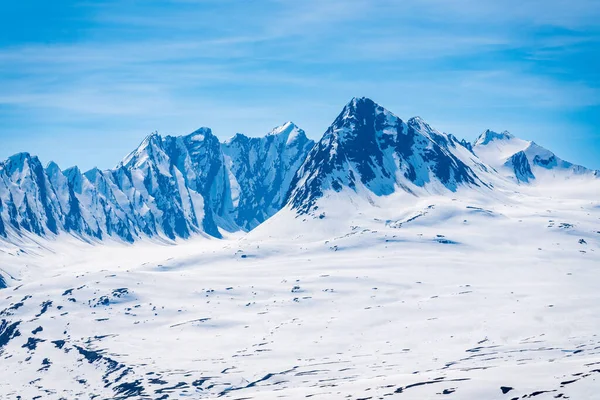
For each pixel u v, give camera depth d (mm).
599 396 167000
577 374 184375
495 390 179875
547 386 177750
